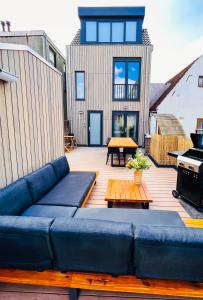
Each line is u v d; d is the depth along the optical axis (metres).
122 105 8.91
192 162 2.92
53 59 8.16
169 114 9.20
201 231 1.18
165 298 1.45
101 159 6.56
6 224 1.27
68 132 9.16
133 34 8.41
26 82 2.67
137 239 1.15
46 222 1.28
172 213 2.13
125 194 2.85
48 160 3.54
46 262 1.37
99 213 2.12
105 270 1.33
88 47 8.45
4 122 2.18
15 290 1.51
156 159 5.94
